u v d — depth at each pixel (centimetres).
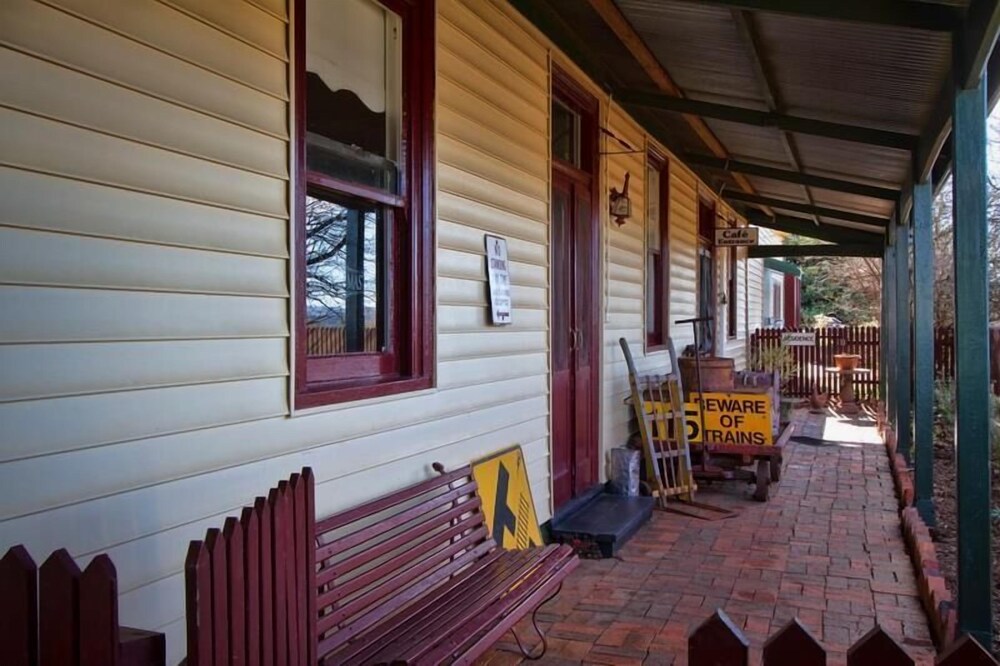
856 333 1666
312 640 223
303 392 298
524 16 500
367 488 338
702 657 153
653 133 805
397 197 370
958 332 382
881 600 432
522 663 347
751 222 1445
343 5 341
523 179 501
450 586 332
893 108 545
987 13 313
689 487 671
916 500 633
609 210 673
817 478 795
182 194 245
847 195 991
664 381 719
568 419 595
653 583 460
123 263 226
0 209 194
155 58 236
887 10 372
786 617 407
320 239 330
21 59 199
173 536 241
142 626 230
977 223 378
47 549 205
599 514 575
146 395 233
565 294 591
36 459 203
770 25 447
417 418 378
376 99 365
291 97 288
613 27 523
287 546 209
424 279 386
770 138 752
